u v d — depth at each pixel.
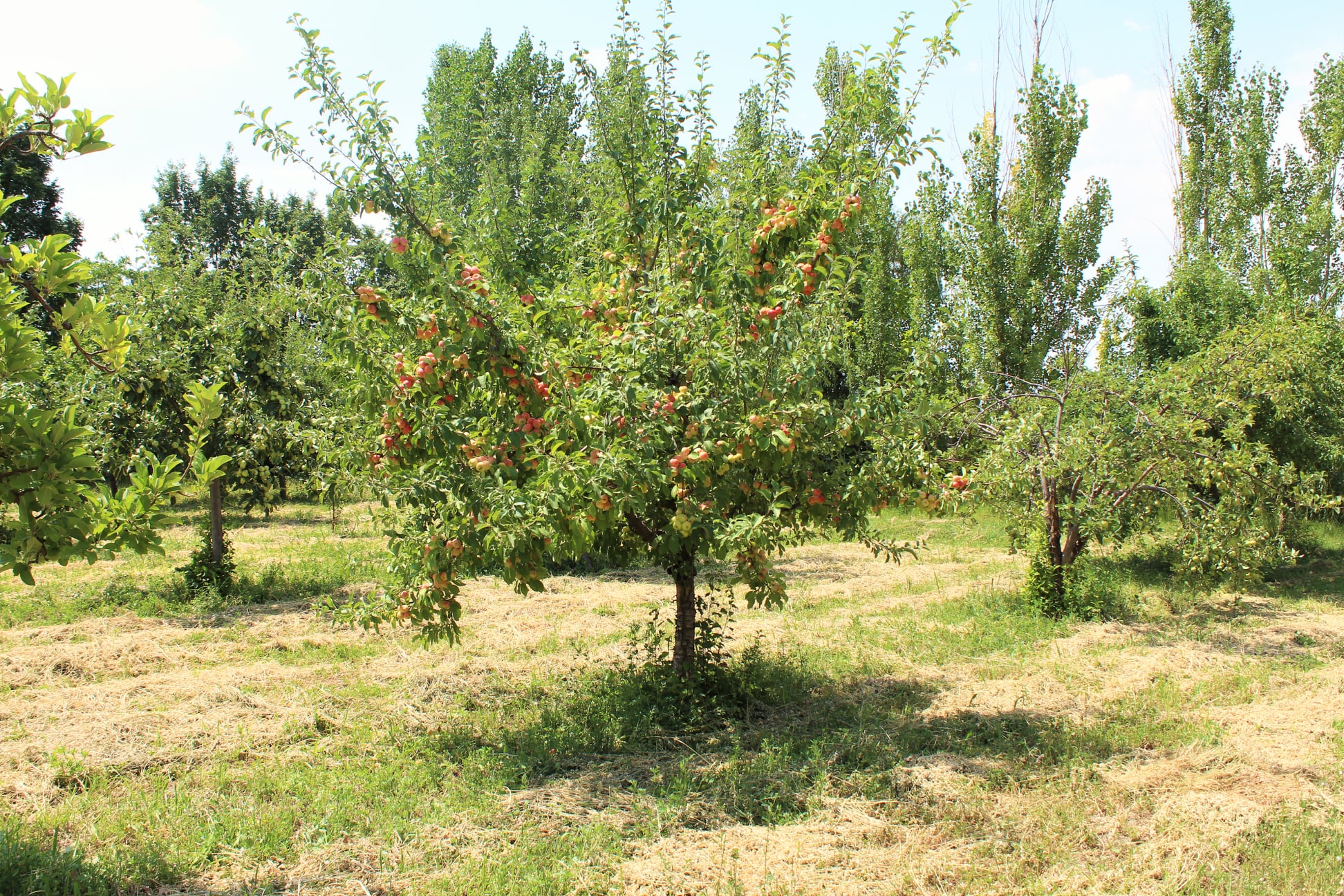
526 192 7.51
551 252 7.51
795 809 5.10
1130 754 5.90
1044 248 17.67
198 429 3.84
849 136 6.28
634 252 6.67
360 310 5.52
